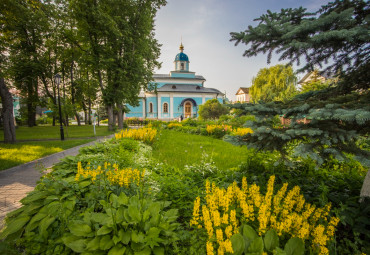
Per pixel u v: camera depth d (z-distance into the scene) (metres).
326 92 2.72
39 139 11.78
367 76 2.46
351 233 2.12
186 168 4.34
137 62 17.00
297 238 1.69
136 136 8.31
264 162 4.12
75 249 1.84
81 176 3.00
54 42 18.95
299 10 2.47
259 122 2.38
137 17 17.56
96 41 16.09
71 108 14.23
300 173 3.70
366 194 2.40
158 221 2.12
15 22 14.93
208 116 25.14
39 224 2.21
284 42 2.37
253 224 2.04
